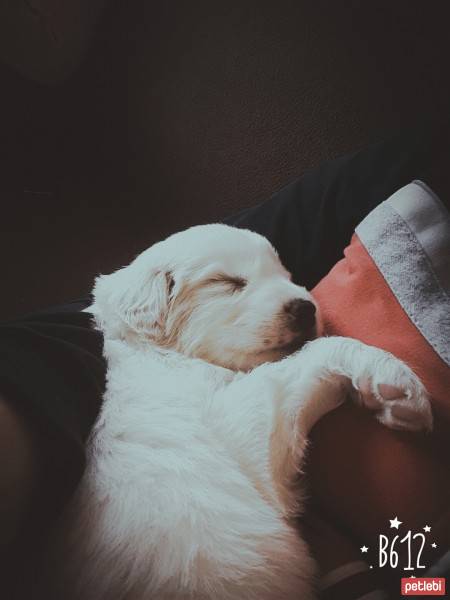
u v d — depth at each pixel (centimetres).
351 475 65
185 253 75
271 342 70
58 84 171
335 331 72
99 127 168
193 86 168
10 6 139
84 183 162
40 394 57
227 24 173
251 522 59
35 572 57
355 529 66
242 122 161
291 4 171
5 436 54
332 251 85
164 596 54
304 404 65
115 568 55
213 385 67
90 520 57
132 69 173
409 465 63
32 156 165
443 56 158
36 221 157
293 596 59
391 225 73
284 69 164
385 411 64
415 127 90
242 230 80
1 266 151
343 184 88
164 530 56
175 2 179
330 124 156
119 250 152
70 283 148
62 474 56
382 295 70
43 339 63
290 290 72
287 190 93
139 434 62
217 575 56
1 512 52
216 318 71
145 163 163
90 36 174
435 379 65
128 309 75
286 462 64
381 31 163
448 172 80
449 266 69
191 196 156
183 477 59
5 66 173
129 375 68
